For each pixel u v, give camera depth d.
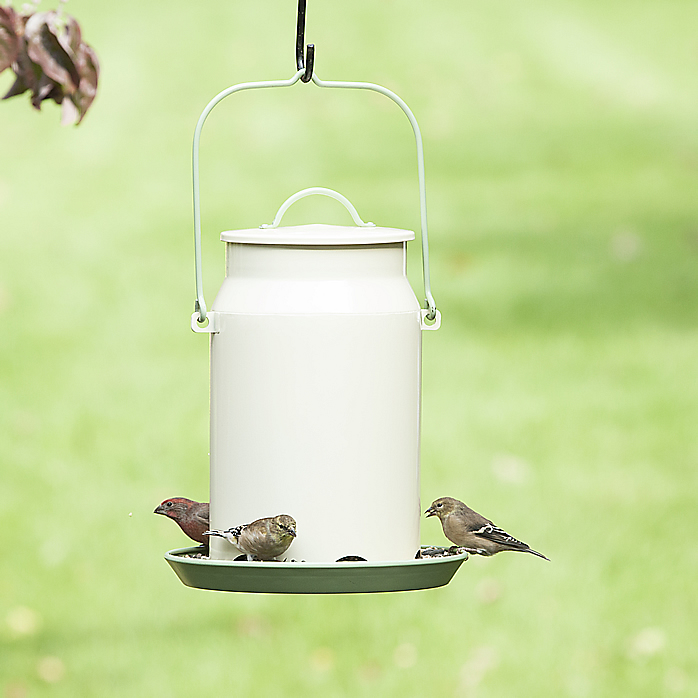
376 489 4.37
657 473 11.55
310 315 4.30
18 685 9.22
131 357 13.88
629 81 22.38
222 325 4.40
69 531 10.96
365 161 19.30
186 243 16.67
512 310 14.90
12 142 19.42
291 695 9.12
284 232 4.44
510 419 12.48
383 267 4.45
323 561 4.32
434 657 9.45
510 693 9.14
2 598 10.13
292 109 20.91
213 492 4.46
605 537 10.63
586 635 9.63
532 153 19.61
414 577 4.18
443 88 21.91
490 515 11.02
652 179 18.59
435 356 13.78
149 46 22.55
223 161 19.23
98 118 20.23
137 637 9.70
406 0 25.12
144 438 12.29
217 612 9.95
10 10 5.09
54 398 12.98
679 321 14.65
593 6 25.55
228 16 23.77
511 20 24.62
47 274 15.70
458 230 17.02
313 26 23.78
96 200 17.86
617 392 13.00
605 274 15.75
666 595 10.01
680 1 25.38
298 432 4.32
